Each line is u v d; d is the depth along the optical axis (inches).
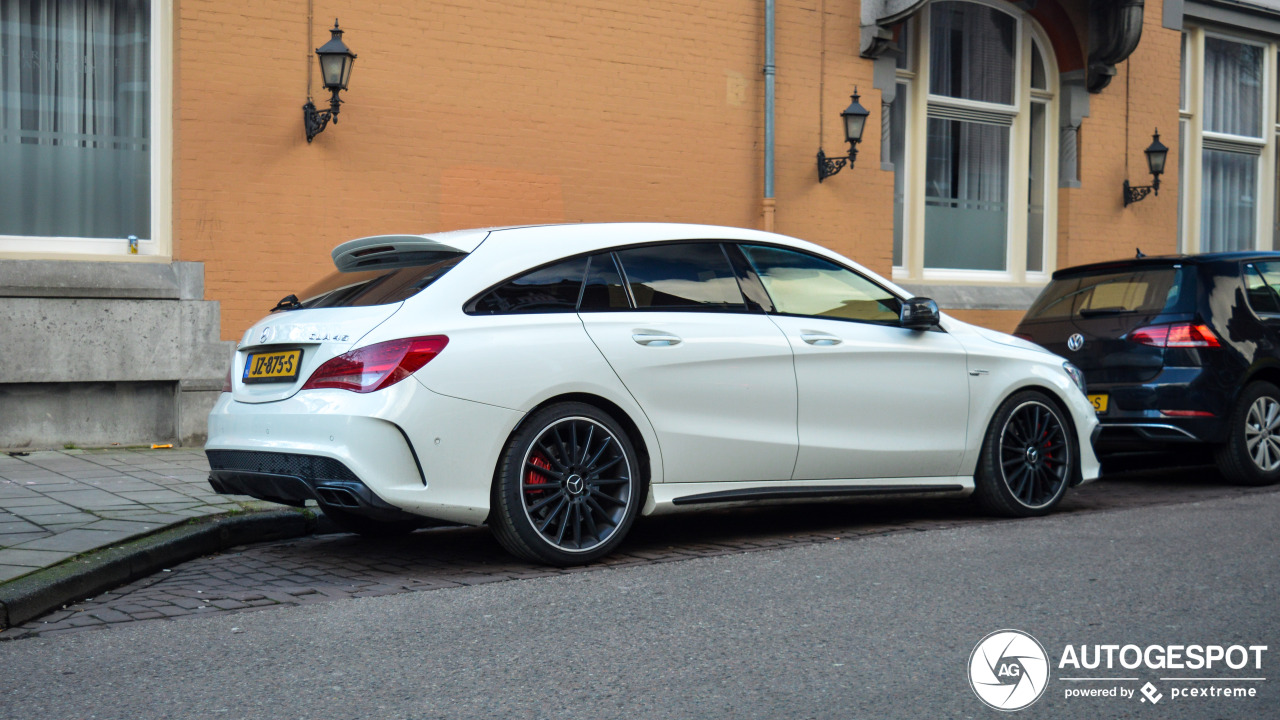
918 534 236.5
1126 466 367.6
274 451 193.8
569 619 167.0
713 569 201.8
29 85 337.7
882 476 239.9
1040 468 262.7
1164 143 572.4
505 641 155.6
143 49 346.9
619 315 210.7
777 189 446.9
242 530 226.4
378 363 187.9
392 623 164.7
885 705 130.4
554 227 213.9
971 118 523.5
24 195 337.1
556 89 398.6
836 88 460.1
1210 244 621.3
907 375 241.4
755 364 221.9
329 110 355.3
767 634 159.3
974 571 199.5
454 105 379.9
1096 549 219.3
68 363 327.0
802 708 129.0
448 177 379.6
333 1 358.6
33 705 129.6
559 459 203.2
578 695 133.1
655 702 130.6
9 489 256.7
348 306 199.2
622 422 210.7
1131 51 523.2
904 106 504.4
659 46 418.9
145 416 343.6
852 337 236.2
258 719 124.8
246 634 159.2
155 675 140.5
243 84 346.9
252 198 349.4
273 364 201.2
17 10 335.9
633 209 415.5
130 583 191.6
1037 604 176.4
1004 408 257.0
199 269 342.6
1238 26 607.2
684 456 214.2
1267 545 223.1
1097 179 549.0
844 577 195.0
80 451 325.7
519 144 392.2
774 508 276.2
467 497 192.5
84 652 150.4
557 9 398.0
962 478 252.2
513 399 195.5
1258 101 637.9
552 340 201.2
